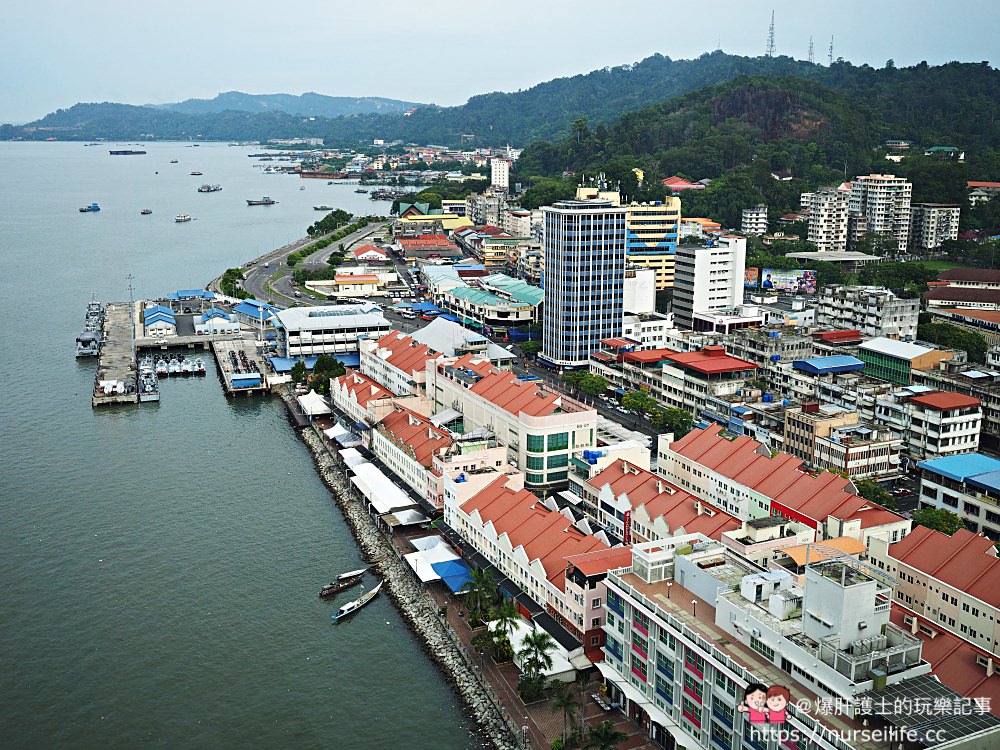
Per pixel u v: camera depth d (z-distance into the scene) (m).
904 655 131.00
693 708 148.50
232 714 170.38
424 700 174.50
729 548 170.25
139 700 174.25
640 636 161.50
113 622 199.75
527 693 167.50
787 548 183.88
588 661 175.50
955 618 174.12
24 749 161.12
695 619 152.62
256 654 189.00
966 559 178.25
